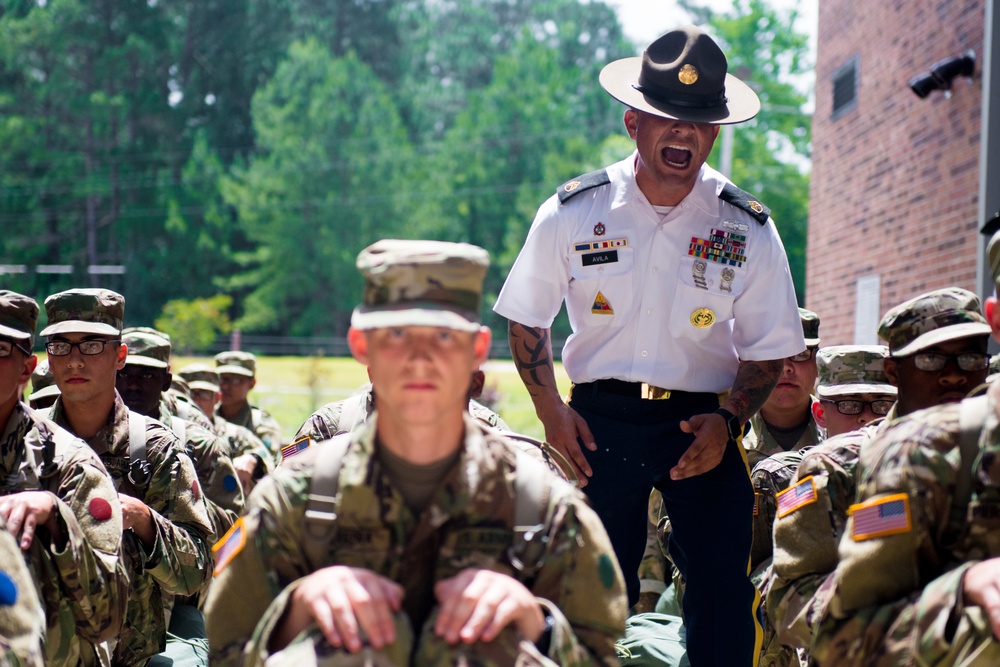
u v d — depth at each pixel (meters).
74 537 3.83
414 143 69.19
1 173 61.03
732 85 4.73
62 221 62.09
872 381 5.32
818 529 3.66
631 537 4.74
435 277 2.59
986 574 2.64
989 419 2.81
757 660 4.48
